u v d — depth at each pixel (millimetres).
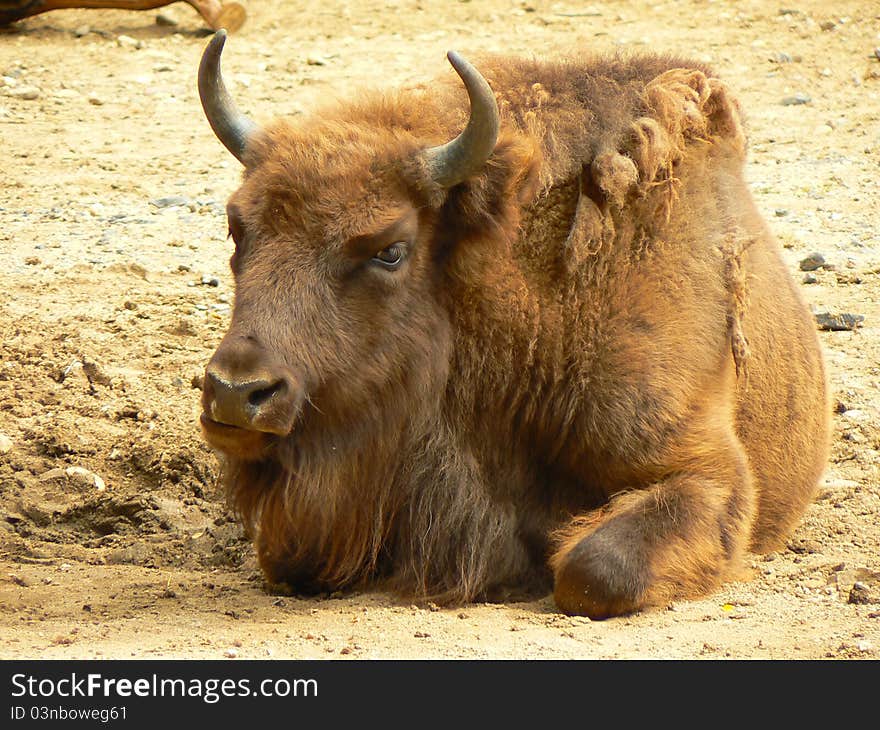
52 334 27516
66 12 56000
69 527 21750
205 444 23469
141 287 30422
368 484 17234
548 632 15789
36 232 34000
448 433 17641
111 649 15195
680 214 17984
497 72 18172
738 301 18172
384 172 16109
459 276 16906
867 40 51938
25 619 16750
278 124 16906
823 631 15594
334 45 52031
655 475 17484
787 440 19938
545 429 17734
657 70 18875
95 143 41719
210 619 16672
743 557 18219
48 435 23703
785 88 46875
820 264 31625
